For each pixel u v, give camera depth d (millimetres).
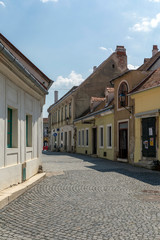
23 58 13750
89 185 10547
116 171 14961
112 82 23094
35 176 11984
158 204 7453
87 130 32344
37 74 14258
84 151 33031
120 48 37594
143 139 17703
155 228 5391
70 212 6641
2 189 8133
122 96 20406
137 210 6820
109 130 24594
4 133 8273
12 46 13336
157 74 18109
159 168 15289
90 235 5004
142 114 17406
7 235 4992
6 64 7844
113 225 5594
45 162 21000
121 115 21266
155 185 10453
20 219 6023
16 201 7754
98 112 26266
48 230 5289
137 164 17344
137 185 10477
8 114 9500
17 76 9055
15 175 9391
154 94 16547
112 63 37312
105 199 8102
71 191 9359
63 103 43812
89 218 6117
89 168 16531
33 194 8805
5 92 8320
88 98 37125
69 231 5227
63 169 16000
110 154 23641
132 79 19500
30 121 12172
